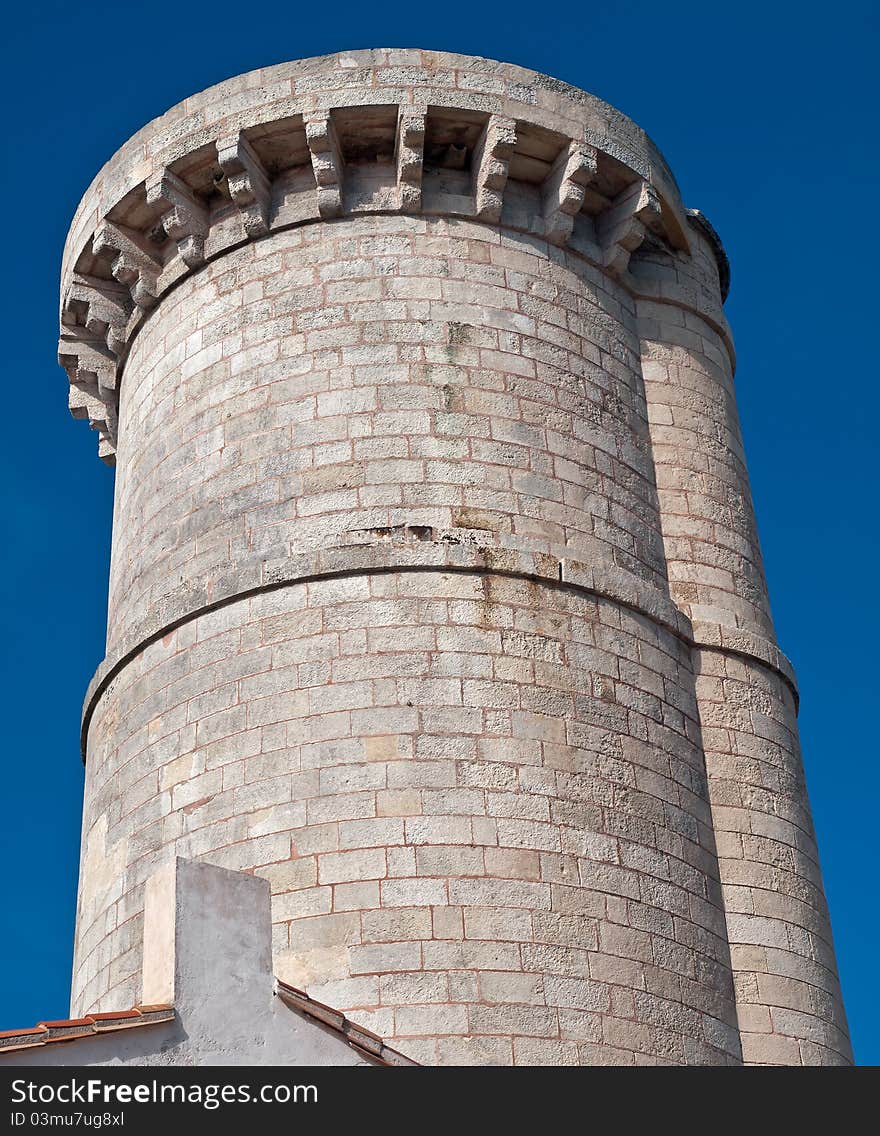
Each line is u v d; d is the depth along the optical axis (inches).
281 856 912.9
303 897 896.9
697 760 1036.5
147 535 1088.2
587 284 1141.1
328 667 958.4
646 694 1015.0
